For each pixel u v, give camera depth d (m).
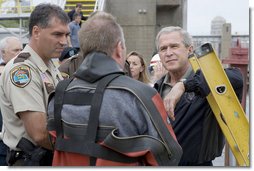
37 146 2.70
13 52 4.82
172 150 2.09
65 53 4.64
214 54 2.50
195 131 2.79
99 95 2.09
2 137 2.90
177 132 2.81
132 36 17.80
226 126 2.58
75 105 2.16
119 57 2.23
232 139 2.54
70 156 2.15
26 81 2.64
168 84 3.09
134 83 2.11
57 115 2.22
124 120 2.05
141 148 2.02
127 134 2.06
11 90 2.64
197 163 2.81
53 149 2.44
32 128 2.60
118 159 2.04
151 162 2.03
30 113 2.61
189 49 3.01
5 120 2.79
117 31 2.21
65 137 2.19
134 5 17.75
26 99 2.62
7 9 12.59
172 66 2.98
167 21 18.89
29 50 2.77
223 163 4.43
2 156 3.59
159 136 2.07
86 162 2.09
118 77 2.12
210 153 2.82
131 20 17.73
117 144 2.01
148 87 2.13
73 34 10.34
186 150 2.81
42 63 2.76
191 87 2.57
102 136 2.06
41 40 2.74
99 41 2.17
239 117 2.48
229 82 2.47
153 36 17.78
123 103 2.06
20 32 12.09
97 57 2.17
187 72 3.01
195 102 2.78
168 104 2.54
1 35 12.41
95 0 15.36
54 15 2.72
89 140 2.07
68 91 2.21
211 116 2.78
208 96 2.60
